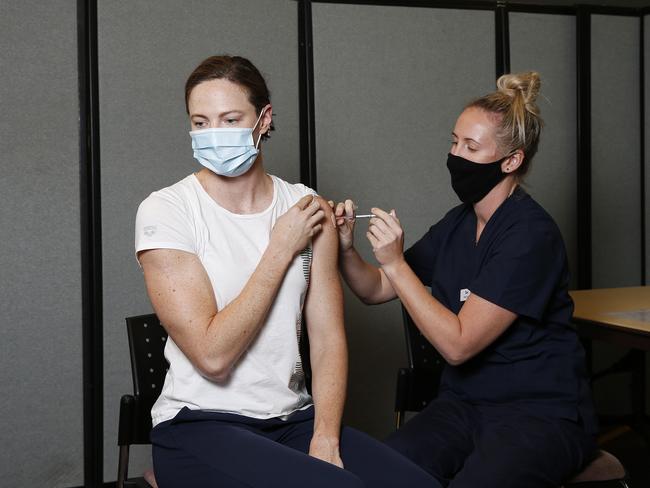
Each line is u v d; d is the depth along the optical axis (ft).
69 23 9.80
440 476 5.85
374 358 11.20
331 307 5.63
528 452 5.64
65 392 9.92
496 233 6.31
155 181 10.21
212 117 5.20
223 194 5.40
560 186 12.14
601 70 12.23
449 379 6.55
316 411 5.36
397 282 6.04
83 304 9.95
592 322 7.82
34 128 9.72
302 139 10.80
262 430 5.19
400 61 11.18
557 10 11.90
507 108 6.26
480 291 5.99
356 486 4.50
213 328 4.88
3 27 9.57
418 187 11.34
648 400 12.66
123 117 10.03
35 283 9.77
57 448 9.91
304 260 5.44
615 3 13.50
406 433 6.11
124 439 6.22
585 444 5.98
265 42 10.61
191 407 5.12
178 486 4.94
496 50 11.60
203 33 10.33
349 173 11.03
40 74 9.71
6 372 9.69
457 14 11.40
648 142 12.40
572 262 12.27
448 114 11.43
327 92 10.89
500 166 6.30
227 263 5.20
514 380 6.17
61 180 9.84
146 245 5.01
